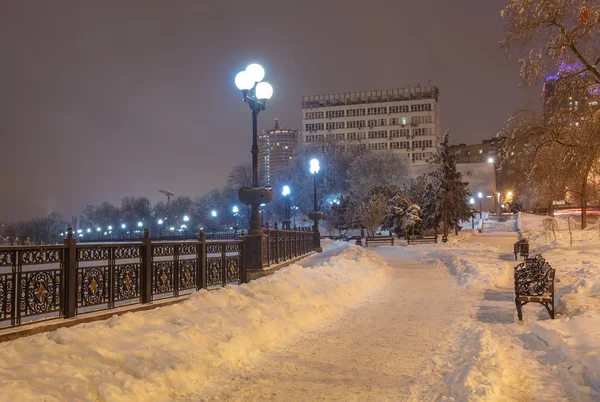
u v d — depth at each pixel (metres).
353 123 153.62
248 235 13.88
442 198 48.59
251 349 6.99
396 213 49.25
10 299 6.28
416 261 25.69
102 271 7.78
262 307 8.70
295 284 10.91
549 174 22.23
